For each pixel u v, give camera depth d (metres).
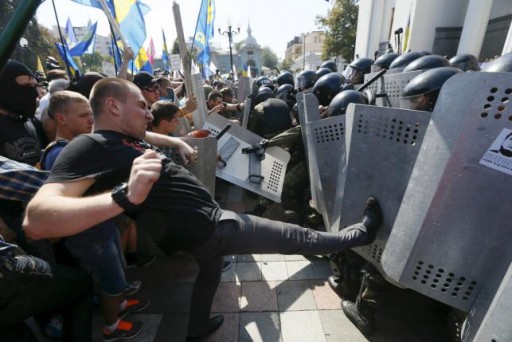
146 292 2.25
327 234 1.79
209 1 5.40
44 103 3.08
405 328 1.91
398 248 1.46
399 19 17.80
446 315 1.96
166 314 2.04
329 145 2.14
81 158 1.14
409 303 2.09
